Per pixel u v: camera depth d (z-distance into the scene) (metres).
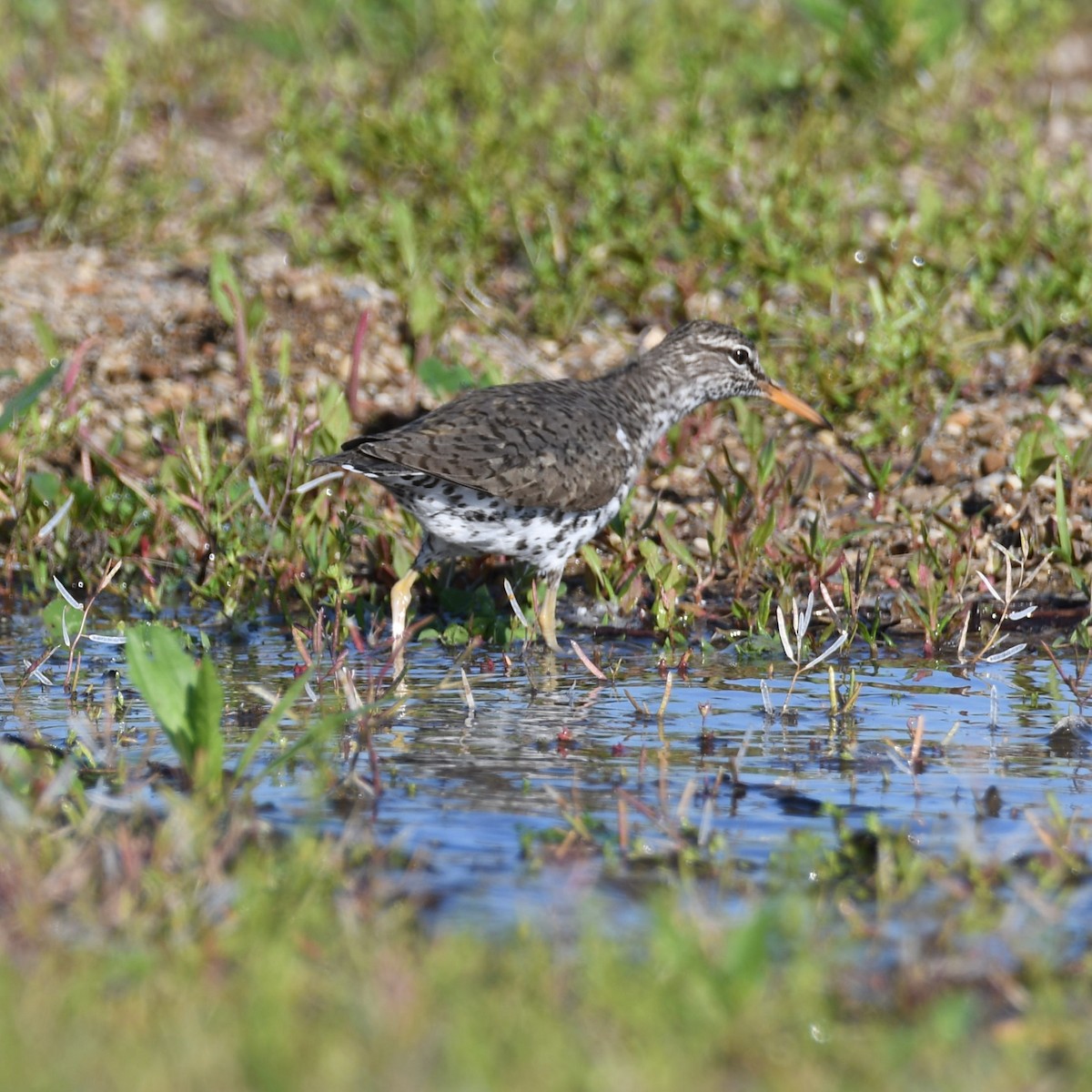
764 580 13.24
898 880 7.71
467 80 22.20
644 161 19.08
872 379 15.81
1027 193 18.62
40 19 24.59
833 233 18.09
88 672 11.34
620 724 10.23
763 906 7.23
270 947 6.47
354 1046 5.91
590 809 8.69
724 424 15.77
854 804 8.79
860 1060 6.00
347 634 12.27
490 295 17.97
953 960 6.85
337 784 9.02
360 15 24.83
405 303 17.06
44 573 12.91
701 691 11.02
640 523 14.05
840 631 12.26
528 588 13.12
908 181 20.62
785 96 22.61
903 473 14.84
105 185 19.14
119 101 20.27
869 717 10.39
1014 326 16.88
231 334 16.75
